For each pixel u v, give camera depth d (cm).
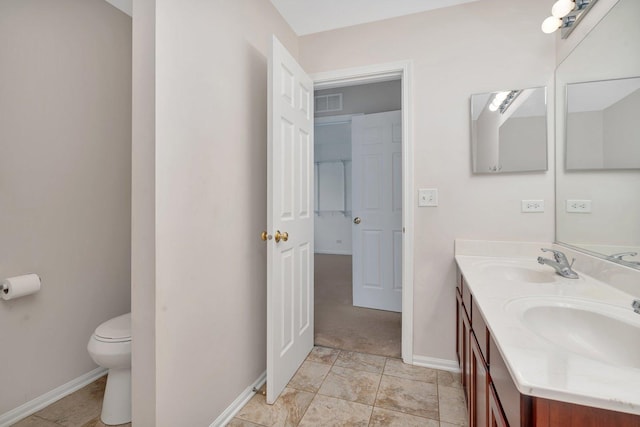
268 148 160
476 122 190
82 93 185
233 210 156
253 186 175
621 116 117
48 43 170
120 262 207
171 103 115
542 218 180
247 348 169
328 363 206
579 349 91
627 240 114
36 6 165
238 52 159
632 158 112
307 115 210
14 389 156
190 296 126
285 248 176
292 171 185
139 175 111
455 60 195
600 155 134
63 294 177
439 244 199
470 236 193
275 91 162
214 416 141
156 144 109
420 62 201
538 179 181
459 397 169
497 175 188
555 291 113
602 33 132
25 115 161
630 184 114
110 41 200
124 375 154
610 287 118
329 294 373
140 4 110
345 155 670
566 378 58
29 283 154
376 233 318
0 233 152
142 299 111
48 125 170
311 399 168
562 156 169
